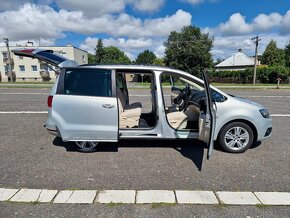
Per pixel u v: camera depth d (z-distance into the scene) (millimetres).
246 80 35594
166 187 3195
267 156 4340
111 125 4141
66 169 3730
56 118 4133
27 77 47375
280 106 10453
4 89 19125
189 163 3990
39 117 7664
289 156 4359
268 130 4508
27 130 6062
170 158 4195
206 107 3820
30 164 3922
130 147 4707
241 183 3322
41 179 3396
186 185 3254
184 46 42594
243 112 4297
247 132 4402
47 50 4781
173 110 5098
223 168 3811
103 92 4141
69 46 45844
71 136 4156
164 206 2766
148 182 3330
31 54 4496
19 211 2654
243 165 3934
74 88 4152
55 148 4691
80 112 4090
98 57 62375
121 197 2938
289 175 3586
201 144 4895
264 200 2906
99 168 3771
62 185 3229
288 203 2852
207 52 42594
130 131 4328
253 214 2641
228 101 4340
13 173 3588
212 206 2777
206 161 4078
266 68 33969
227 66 56062
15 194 2988
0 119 7352
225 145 4441
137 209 2705
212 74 39938
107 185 3236
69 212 2643
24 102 11125
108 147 4703
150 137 4375
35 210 2676
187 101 4922
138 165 3895
